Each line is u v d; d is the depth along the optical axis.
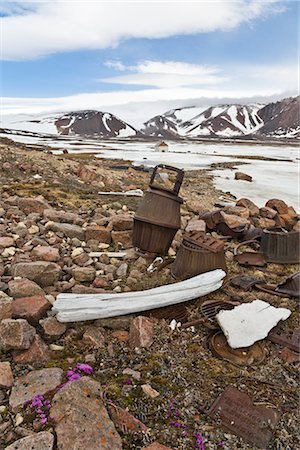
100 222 8.64
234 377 3.78
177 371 3.82
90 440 2.79
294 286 5.82
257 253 7.53
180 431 3.05
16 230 7.48
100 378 3.68
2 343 3.86
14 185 12.14
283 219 12.66
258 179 25.69
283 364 4.05
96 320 4.55
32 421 3.04
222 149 77.56
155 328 4.48
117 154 46.72
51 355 3.99
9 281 5.36
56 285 5.53
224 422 3.14
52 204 10.12
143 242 6.81
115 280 6.04
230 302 5.05
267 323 4.45
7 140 29.73
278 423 3.21
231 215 10.82
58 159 20.00
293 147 100.06
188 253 5.84
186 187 19.58
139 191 13.98
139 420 3.14
